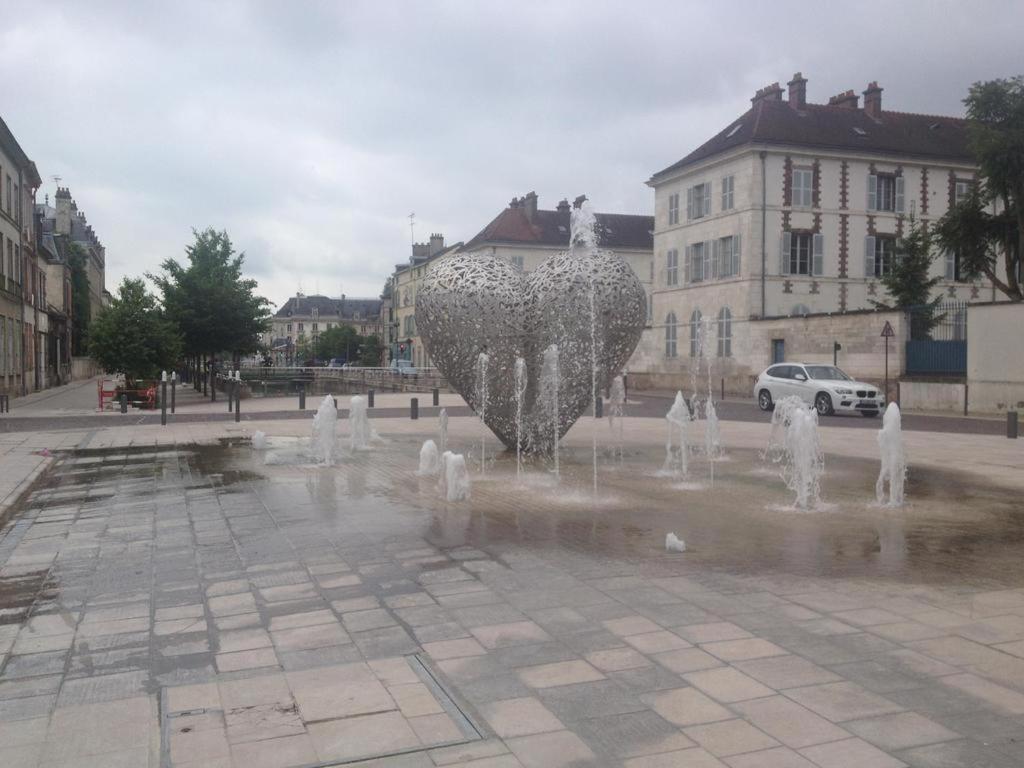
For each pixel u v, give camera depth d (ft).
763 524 27.43
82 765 11.69
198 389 153.69
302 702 13.66
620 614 17.81
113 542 26.11
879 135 138.51
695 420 69.72
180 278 129.49
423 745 12.05
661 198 151.64
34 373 146.20
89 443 55.01
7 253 121.60
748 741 11.94
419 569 21.88
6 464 43.93
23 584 21.36
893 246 126.00
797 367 89.20
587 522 27.81
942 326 94.94
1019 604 18.30
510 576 21.01
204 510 31.01
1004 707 12.94
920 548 23.84
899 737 11.98
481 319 42.70
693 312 142.41
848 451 48.24
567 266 42.55
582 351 42.63
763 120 134.41
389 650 15.98
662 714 12.88
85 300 228.63
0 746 12.31
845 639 16.07
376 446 51.42
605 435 58.29
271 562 23.07
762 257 129.80
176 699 13.93
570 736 12.22
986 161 102.53
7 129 113.09
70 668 15.49
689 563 22.15
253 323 132.98
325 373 227.40
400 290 306.14
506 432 45.78
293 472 40.47
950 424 71.26
